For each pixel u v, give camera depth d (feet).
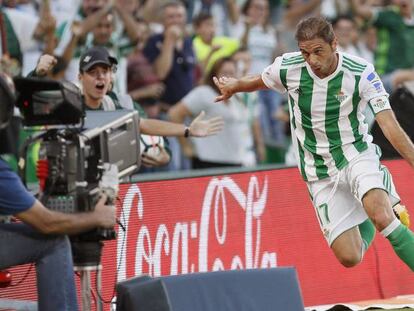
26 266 53.11
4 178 42.55
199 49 87.66
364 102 52.19
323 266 65.46
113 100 58.54
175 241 59.36
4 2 78.74
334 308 59.93
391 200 52.85
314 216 65.67
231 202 62.18
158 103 85.87
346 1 98.17
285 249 64.28
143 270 57.72
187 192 60.08
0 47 77.71
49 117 44.39
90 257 45.75
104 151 45.73
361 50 97.30
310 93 51.96
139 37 85.46
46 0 80.12
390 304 61.41
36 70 56.49
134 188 57.36
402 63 98.78
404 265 68.28
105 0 82.48
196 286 45.75
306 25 50.29
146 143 59.31
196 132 54.60
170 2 85.46
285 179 64.80
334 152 52.85
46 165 44.39
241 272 46.98
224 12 90.84
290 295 47.44
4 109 42.63
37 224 43.16
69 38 81.20
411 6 99.14
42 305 44.45
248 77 54.29
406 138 51.06
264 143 91.91
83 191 44.55
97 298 46.60
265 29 93.30
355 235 53.52
